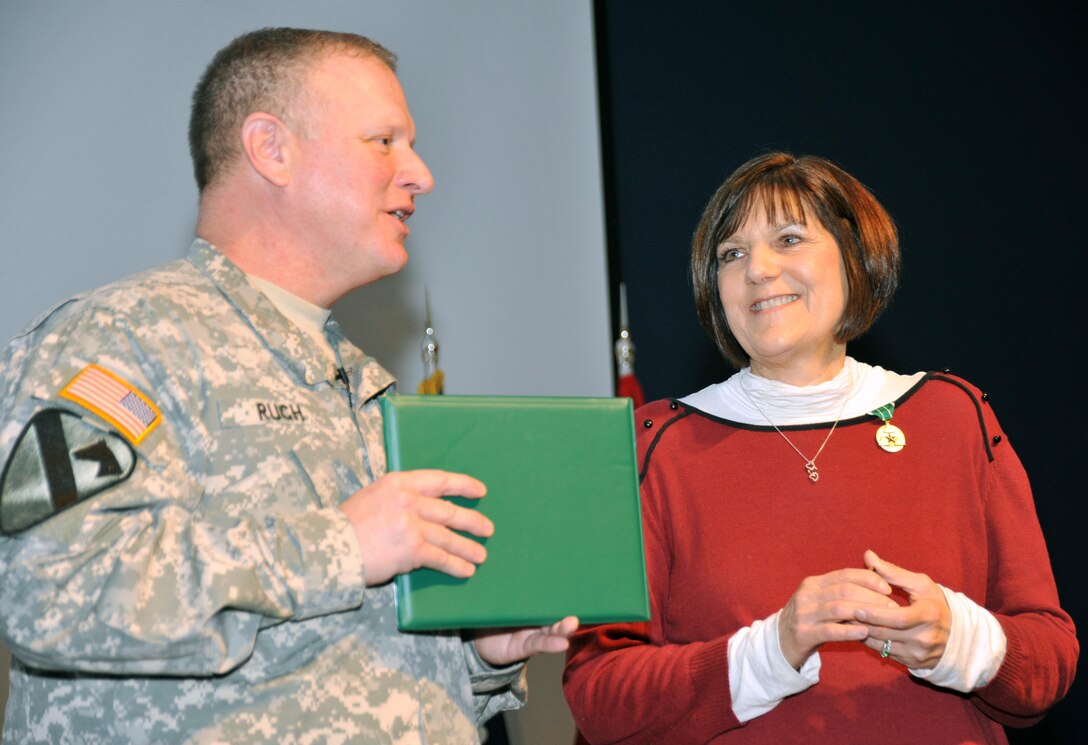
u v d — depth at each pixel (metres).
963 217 3.84
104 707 1.76
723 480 2.37
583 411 2.05
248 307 2.01
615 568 1.98
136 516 1.71
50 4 3.85
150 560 1.67
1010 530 2.34
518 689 2.28
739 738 2.19
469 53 4.24
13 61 3.79
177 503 1.77
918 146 3.92
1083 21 3.87
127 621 1.63
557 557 1.95
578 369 4.11
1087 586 3.60
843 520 2.30
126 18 3.91
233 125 2.13
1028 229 3.80
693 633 2.32
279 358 2.00
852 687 2.19
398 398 1.95
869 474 2.33
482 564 1.90
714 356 4.02
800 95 4.06
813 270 2.37
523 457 1.98
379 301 4.04
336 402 2.03
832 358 2.47
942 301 3.81
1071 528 3.63
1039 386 3.71
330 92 2.13
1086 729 3.55
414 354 4.03
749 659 2.10
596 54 4.27
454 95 4.21
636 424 2.51
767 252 2.39
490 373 4.08
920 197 3.88
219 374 1.90
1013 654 2.13
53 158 3.77
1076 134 3.81
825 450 2.37
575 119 4.24
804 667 2.07
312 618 1.83
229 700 1.78
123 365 1.80
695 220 4.11
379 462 2.04
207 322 1.94
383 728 1.86
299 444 1.92
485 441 1.97
